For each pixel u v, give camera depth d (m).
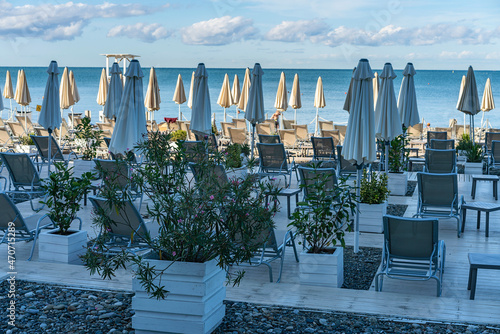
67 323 3.87
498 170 11.66
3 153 7.52
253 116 10.10
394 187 9.12
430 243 4.50
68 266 5.14
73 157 10.84
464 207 6.66
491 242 6.30
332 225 4.91
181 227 3.67
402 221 4.47
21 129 12.91
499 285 4.84
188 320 3.54
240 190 3.64
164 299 3.56
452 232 6.79
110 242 5.36
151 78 13.38
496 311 4.06
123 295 4.41
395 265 4.71
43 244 5.36
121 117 7.58
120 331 3.74
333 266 4.64
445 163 9.31
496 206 6.59
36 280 4.74
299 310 4.10
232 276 5.01
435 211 6.84
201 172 3.85
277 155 9.29
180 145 3.99
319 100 14.89
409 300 4.29
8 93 15.72
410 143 13.61
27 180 7.68
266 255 5.02
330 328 3.76
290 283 4.90
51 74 9.05
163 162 3.90
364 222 6.82
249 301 4.29
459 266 5.40
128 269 5.05
